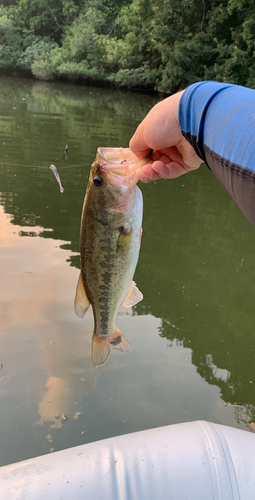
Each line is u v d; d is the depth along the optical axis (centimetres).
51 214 223
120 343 59
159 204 262
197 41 696
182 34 728
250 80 636
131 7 862
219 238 222
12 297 143
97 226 53
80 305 59
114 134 419
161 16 726
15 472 59
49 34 1066
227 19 687
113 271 54
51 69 944
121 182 50
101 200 51
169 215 246
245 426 101
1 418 97
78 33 913
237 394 112
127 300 60
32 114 497
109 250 53
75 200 246
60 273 163
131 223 52
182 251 203
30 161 306
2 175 273
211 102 33
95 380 111
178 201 271
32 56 982
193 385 113
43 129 414
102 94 811
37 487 55
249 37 623
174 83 743
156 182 306
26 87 816
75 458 61
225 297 165
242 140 27
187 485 55
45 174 285
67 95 749
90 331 129
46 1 1022
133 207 52
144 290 165
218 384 115
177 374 117
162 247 205
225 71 653
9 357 115
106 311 57
